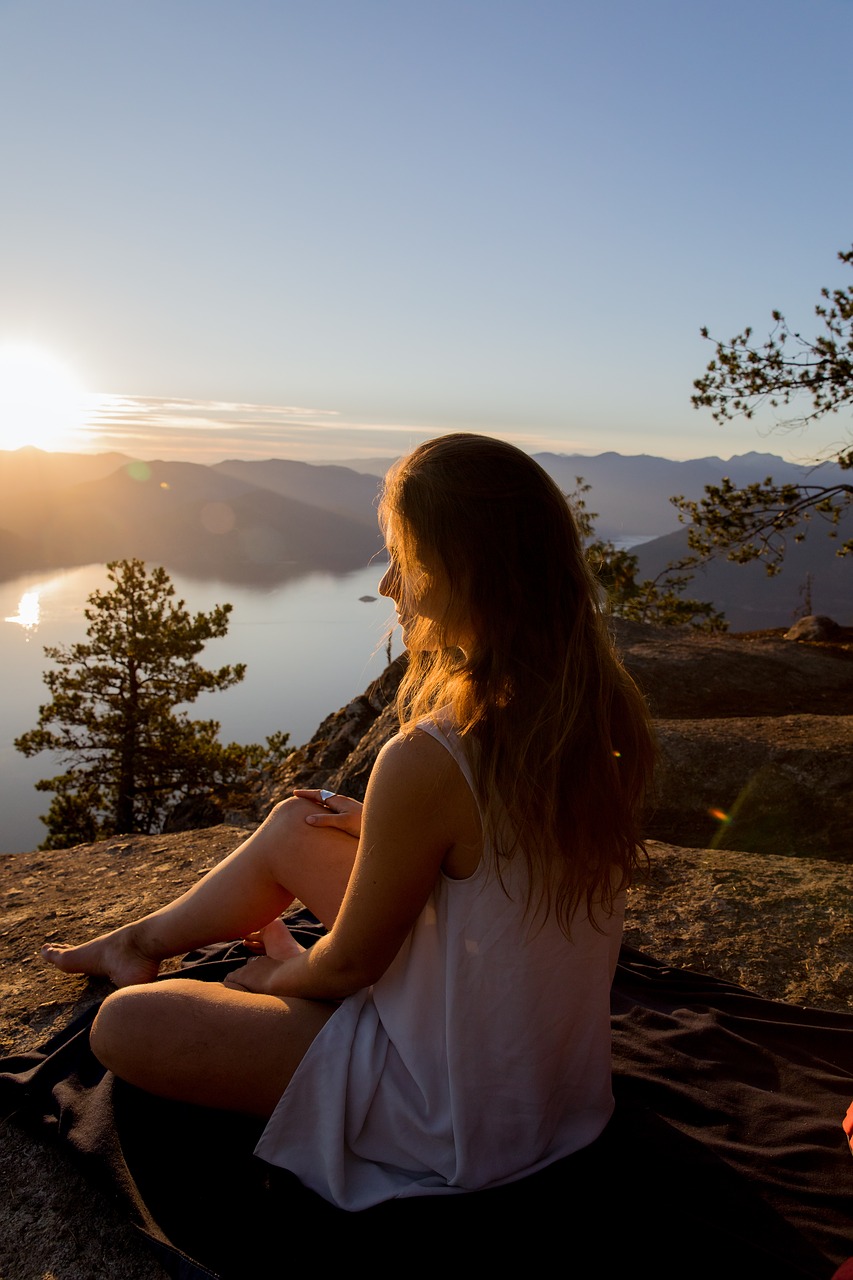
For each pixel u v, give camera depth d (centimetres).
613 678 134
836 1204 143
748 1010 217
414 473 131
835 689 849
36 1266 146
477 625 130
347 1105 141
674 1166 150
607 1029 153
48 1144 172
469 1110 137
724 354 1233
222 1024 149
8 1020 222
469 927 132
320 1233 136
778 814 514
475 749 126
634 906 295
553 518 129
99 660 1941
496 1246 132
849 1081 181
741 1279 128
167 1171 153
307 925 240
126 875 331
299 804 177
